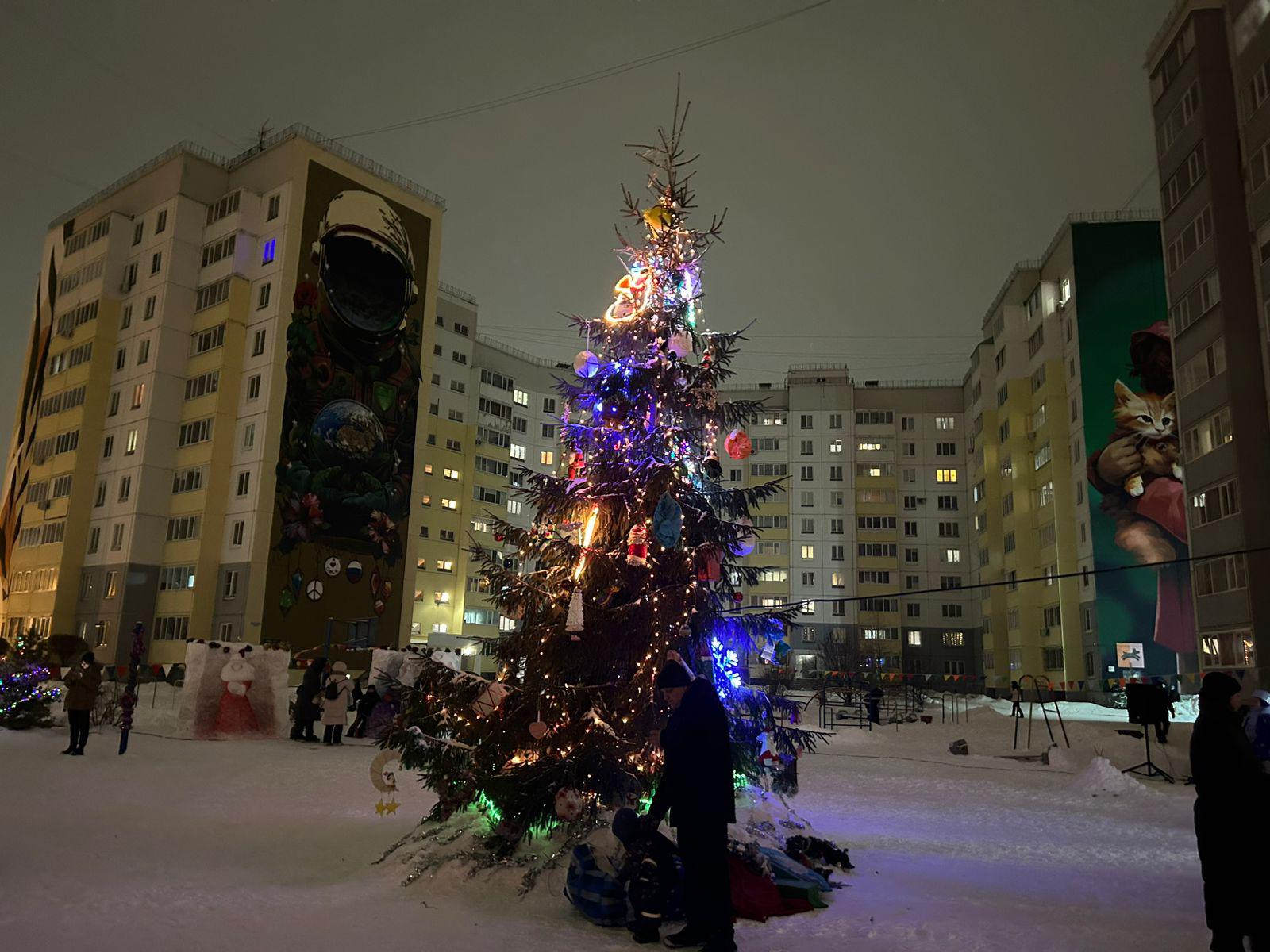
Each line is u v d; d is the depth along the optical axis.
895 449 85.12
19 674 20.89
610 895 5.95
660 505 8.19
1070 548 53.50
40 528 53.06
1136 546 48.06
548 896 6.63
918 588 82.25
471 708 7.98
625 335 9.77
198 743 19.75
